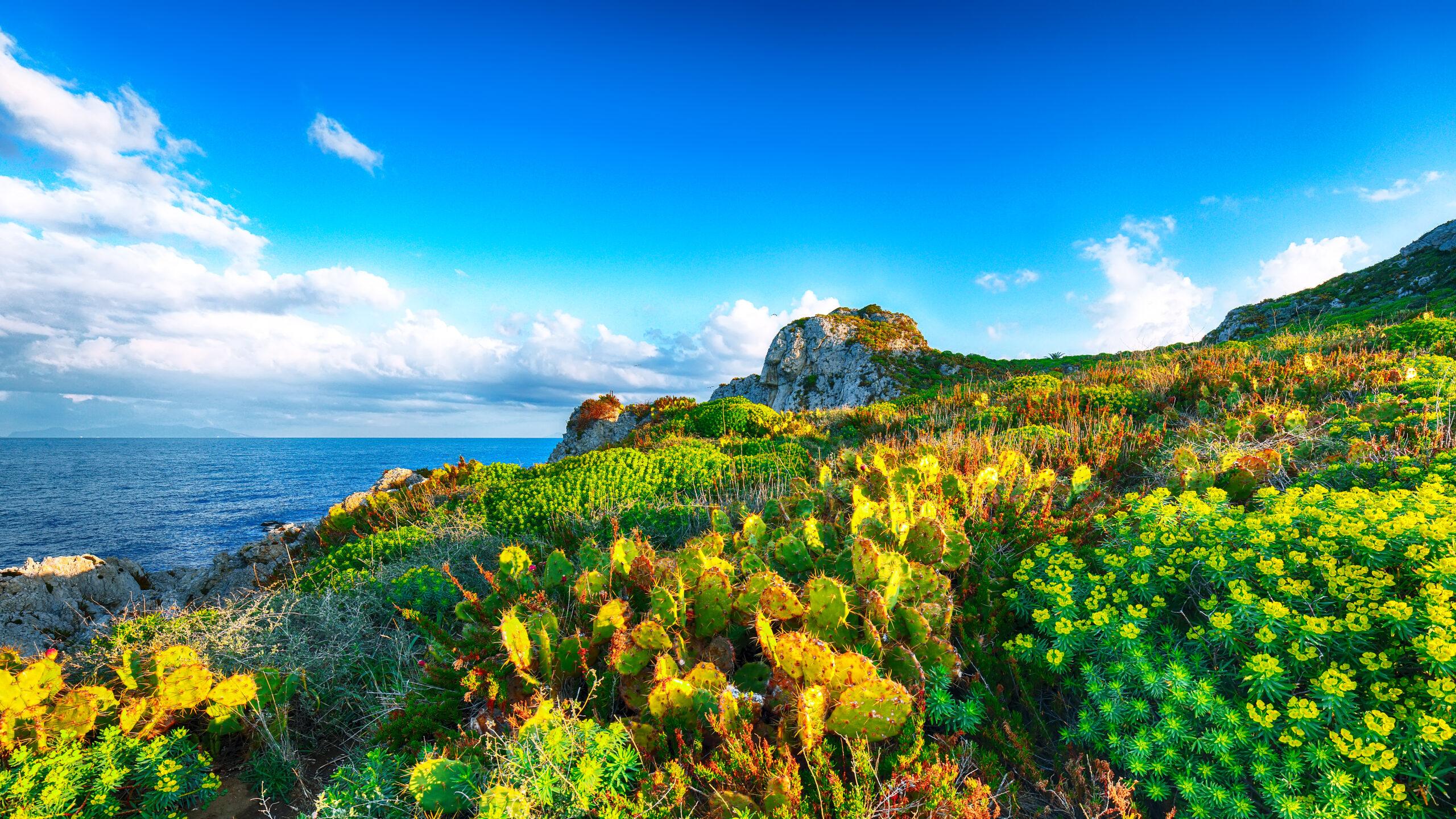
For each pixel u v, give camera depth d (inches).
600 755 79.2
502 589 144.5
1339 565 101.2
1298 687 86.2
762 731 93.0
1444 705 73.2
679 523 241.1
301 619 163.8
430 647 127.9
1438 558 94.3
